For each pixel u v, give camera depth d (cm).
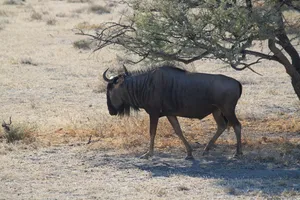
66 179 4422
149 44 5369
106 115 6600
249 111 6969
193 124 6378
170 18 5175
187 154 5022
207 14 5147
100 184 4281
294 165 4844
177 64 7006
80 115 6762
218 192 4091
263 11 5109
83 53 11156
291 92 8181
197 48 5266
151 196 3981
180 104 4922
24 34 13450
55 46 11962
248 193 4075
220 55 5244
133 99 5034
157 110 4978
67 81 8881
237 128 4950
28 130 5738
